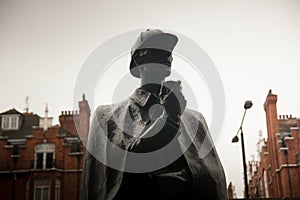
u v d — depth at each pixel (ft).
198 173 10.19
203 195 10.08
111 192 9.95
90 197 10.41
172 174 9.92
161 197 9.75
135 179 9.83
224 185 10.78
